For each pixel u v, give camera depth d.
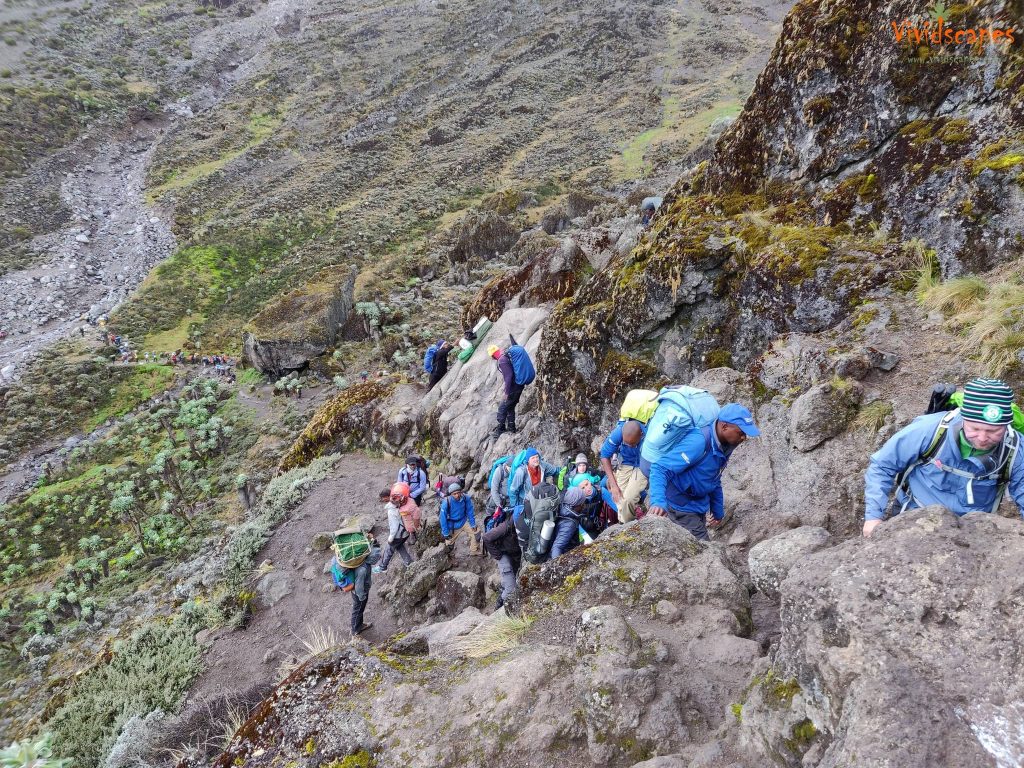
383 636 8.59
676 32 105.50
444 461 12.40
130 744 6.59
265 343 33.12
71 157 94.00
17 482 35.91
